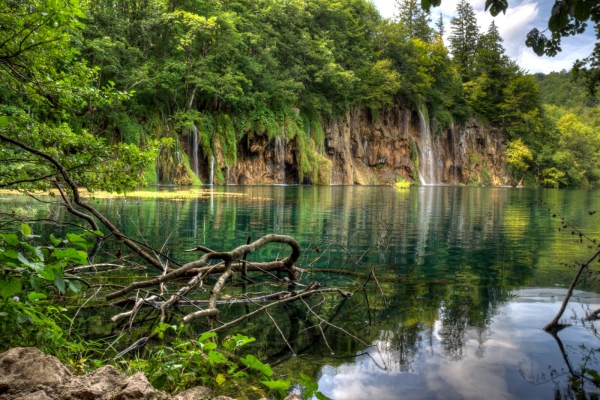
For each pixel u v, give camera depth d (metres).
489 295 6.19
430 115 69.69
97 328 4.46
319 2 55.72
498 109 80.00
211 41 42.78
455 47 89.56
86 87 7.07
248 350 4.06
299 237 11.24
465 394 3.18
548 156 76.19
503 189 58.28
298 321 5.02
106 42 31.03
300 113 51.91
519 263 8.64
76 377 2.42
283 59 52.78
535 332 4.61
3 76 6.25
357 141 60.25
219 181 42.09
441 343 4.32
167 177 36.50
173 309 5.31
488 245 10.94
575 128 84.19
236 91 43.16
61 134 6.60
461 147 74.00
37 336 3.03
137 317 4.91
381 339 4.40
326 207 20.30
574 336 4.50
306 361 3.85
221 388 3.11
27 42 5.58
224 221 13.78
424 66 69.75
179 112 39.06
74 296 5.48
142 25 37.50
